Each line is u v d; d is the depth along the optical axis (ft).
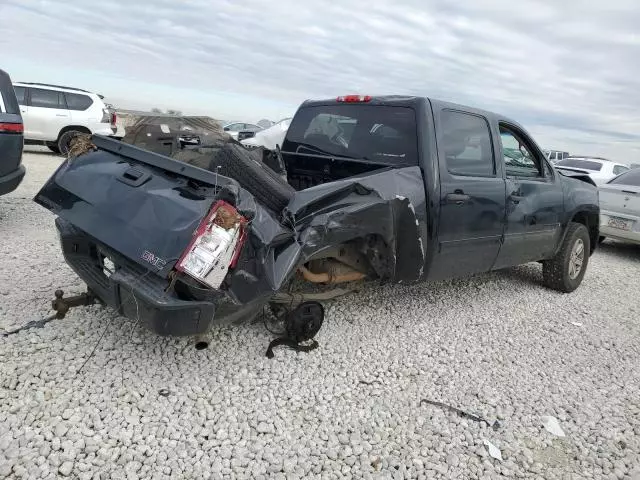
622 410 11.48
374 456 9.00
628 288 21.88
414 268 12.86
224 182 9.01
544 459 9.53
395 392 11.05
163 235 8.79
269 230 9.44
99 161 11.12
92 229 9.75
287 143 17.13
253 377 10.87
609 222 28.68
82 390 9.62
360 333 13.65
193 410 9.58
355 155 14.83
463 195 13.88
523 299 18.33
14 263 15.60
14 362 10.15
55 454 8.01
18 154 19.69
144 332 11.94
